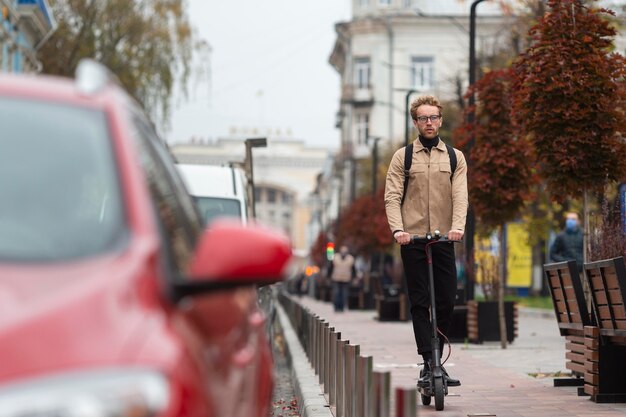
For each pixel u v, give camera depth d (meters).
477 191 39.44
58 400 5.73
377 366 29.56
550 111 27.23
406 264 19.42
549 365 29.92
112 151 7.43
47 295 6.24
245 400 8.59
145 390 5.88
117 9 90.81
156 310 6.55
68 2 90.31
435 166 19.58
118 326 6.15
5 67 86.38
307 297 148.75
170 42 93.19
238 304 8.62
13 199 7.03
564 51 27.23
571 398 21.34
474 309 40.03
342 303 78.31
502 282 38.44
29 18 92.94
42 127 7.48
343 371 16.89
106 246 6.82
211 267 7.00
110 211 7.05
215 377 7.21
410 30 153.75
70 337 5.99
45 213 6.98
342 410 16.94
